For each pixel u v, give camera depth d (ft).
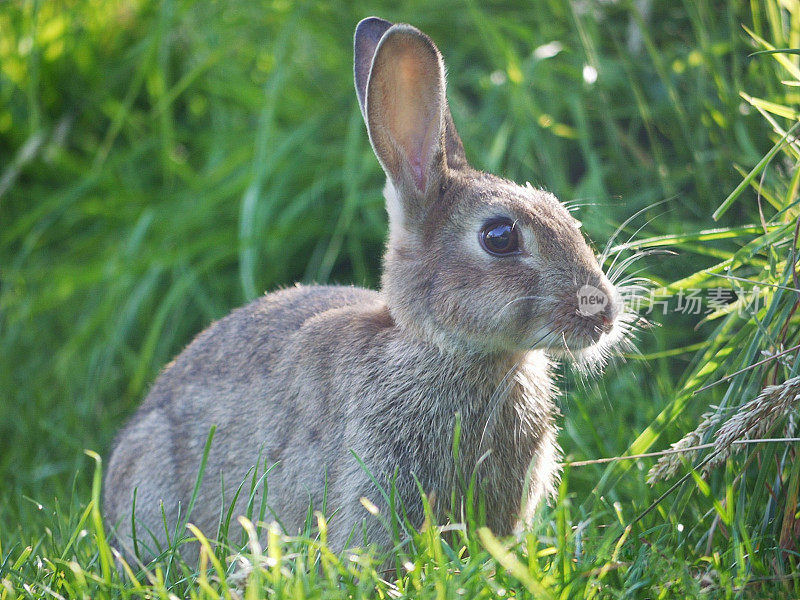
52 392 34.73
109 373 35.09
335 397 22.62
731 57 31.27
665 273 27.32
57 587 19.75
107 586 18.79
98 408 34.09
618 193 32.24
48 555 22.09
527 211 21.49
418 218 22.52
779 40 25.21
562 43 35.14
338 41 38.52
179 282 34.81
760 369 21.62
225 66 40.34
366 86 22.56
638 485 23.97
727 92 28.25
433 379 22.13
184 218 36.24
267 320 25.81
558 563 18.25
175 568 20.43
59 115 41.39
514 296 21.15
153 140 39.73
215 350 26.22
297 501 22.75
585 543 20.48
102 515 26.58
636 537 20.22
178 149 41.50
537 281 21.16
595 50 33.14
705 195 28.76
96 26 41.04
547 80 34.45
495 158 32.81
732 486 20.21
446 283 21.74
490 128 35.94
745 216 27.32
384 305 23.88
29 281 37.63
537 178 33.30
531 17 37.35
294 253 37.06
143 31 41.70
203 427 25.12
